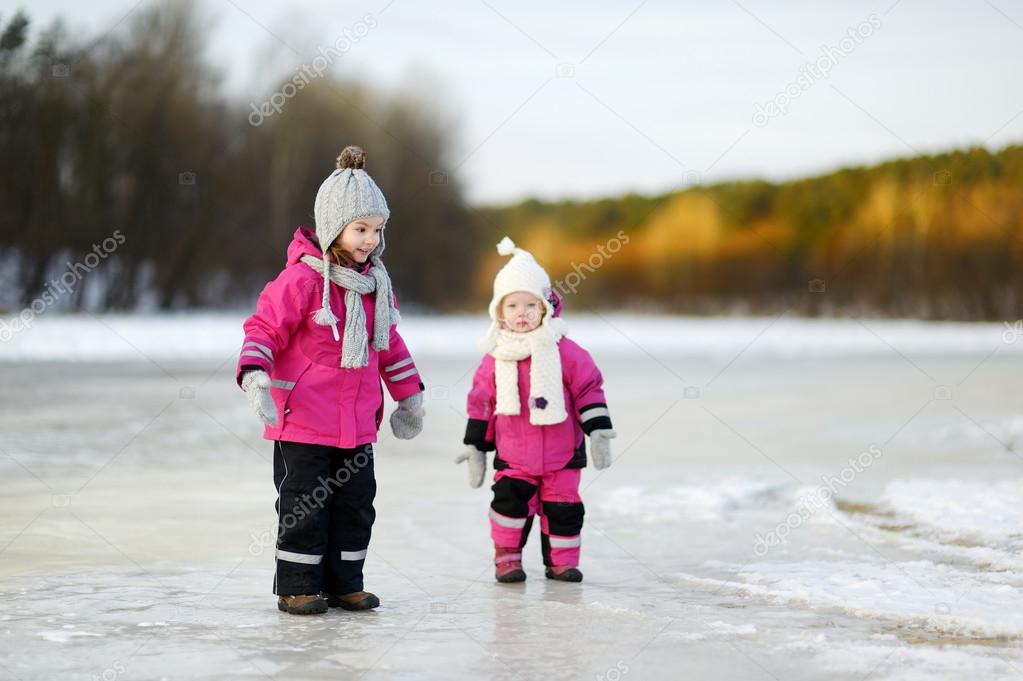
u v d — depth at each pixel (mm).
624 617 8031
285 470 8531
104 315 70750
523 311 10188
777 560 10133
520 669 6609
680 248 103812
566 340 10484
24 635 7230
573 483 9961
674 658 6867
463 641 7309
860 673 6531
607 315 102250
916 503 12742
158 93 77750
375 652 6988
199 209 80500
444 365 36812
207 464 15703
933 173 96625
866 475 15375
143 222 78188
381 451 18125
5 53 71625
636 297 103688
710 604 8453
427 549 10828
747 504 13336
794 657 6879
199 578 9188
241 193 83125
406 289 93562
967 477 14961
